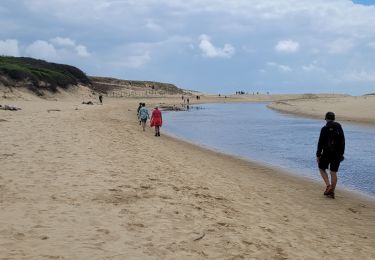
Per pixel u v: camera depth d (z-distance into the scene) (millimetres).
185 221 7395
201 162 15938
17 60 87500
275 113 58156
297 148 21969
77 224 6719
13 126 20750
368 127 34062
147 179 10758
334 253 6848
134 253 5703
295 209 9797
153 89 147500
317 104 67625
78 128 22328
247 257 6023
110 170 11359
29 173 10203
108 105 63281
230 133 30109
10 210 7184
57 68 94500
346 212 9977
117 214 7426
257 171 15195
